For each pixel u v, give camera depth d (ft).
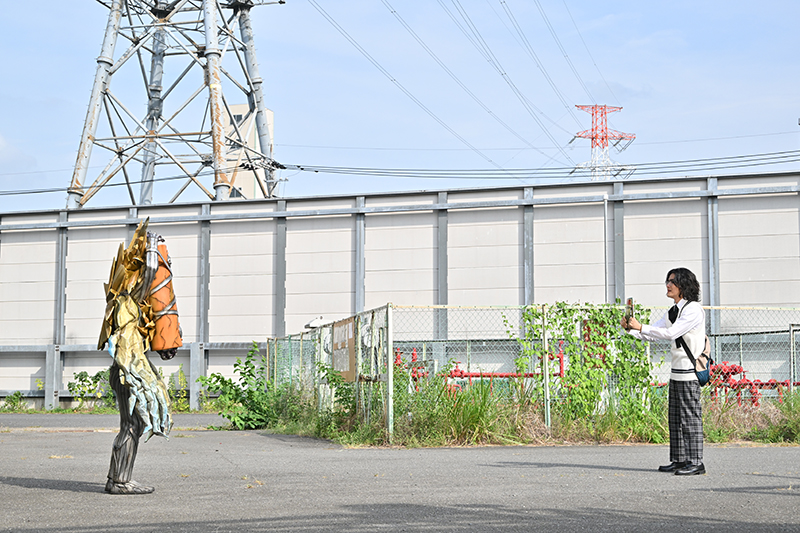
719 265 65.05
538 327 35.68
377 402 35.19
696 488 19.27
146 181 107.55
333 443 35.55
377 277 72.64
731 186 65.51
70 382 80.43
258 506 16.35
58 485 20.01
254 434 43.62
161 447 33.86
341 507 16.22
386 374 33.96
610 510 15.88
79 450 32.37
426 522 14.47
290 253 75.31
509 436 33.58
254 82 116.78
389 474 22.49
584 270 67.97
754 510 15.87
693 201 66.28
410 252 72.28
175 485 20.01
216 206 77.82
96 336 80.12
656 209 67.00
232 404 51.90
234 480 21.15
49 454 30.35
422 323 70.79
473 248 70.64
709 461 26.05
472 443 32.94
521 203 69.41
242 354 76.84
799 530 13.76
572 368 35.42
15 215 81.97
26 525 14.11
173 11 106.11
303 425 43.14
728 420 35.91
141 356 18.10
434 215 72.08
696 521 14.62
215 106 97.45
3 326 81.66
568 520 14.71
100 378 79.71
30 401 81.25
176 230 78.48
